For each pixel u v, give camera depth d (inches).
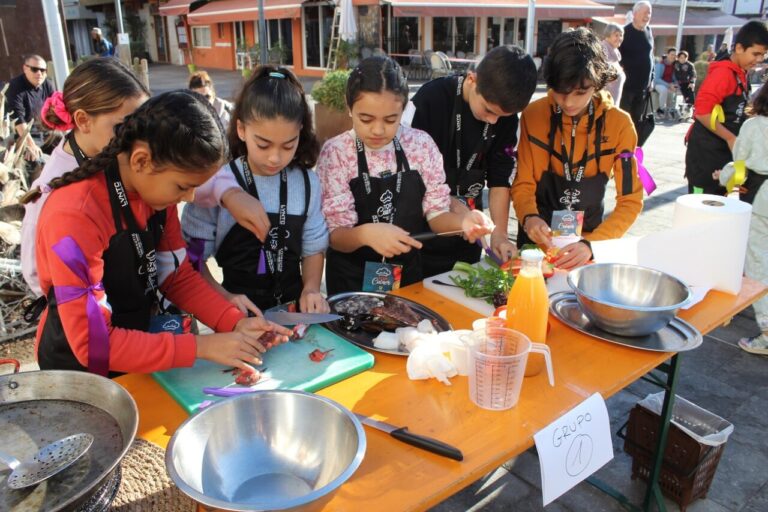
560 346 62.1
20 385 43.4
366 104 68.9
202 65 927.7
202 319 60.2
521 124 99.5
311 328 63.6
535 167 99.0
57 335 50.9
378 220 81.5
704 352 127.8
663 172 280.2
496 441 46.6
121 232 50.7
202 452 40.9
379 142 73.2
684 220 76.6
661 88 444.1
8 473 37.3
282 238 72.4
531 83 78.6
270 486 41.6
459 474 42.8
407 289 78.0
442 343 57.3
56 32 175.0
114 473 37.1
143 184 47.9
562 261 80.0
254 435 43.8
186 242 71.6
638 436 89.0
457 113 92.1
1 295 128.2
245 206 64.2
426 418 49.5
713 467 86.5
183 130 43.3
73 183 48.3
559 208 100.0
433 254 101.2
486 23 706.8
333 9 684.1
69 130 66.6
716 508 86.7
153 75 765.3
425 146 82.4
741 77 153.4
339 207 79.1
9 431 40.8
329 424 42.7
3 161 141.9
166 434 47.0
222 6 765.3
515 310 53.2
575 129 95.5
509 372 49.0
